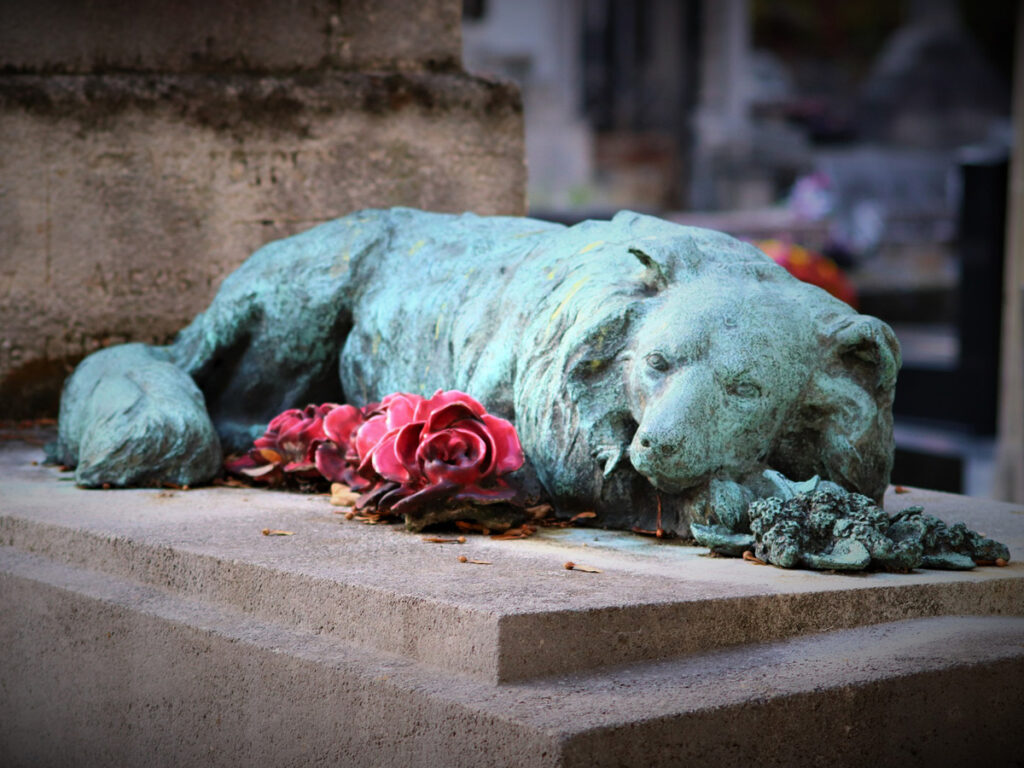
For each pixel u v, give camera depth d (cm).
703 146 3080
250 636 330
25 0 646
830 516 356
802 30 3678
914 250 2859
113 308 657
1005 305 1067
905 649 317
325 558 351
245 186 671
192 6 671
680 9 3066
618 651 302
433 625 303
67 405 513
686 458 365
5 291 640
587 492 396
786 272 411
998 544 366
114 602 367
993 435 1255
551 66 3003
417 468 386
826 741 291
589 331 387
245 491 469
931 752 306
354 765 298
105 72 660
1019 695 318
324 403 508
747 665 303
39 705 396
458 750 275
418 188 703
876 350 379
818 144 3450
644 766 267
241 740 328
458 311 450
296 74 690
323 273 502
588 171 3005
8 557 414
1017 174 1047
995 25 3597
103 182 650
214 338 520
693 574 339
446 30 719
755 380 372
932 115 3562
